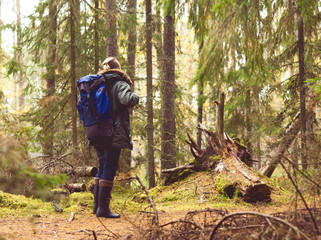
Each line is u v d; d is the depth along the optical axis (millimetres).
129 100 3541
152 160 9430
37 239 2580
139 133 11266
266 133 8000
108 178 3609
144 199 5414
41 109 9453
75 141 8594
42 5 9250
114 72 3732
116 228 2994
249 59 3568
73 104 8883
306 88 7488
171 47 10508
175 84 11617
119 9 9734
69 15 9336
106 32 9359
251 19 3445
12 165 1300
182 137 11797
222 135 5629
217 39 3352
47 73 10055
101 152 3807
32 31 9266
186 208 4266
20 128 1509
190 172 6016
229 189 4719
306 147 3410
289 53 7941
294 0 5926
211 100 10422
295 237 1543
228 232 1939
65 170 5559
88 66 9852
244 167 5062
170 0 4750
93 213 3748
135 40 11719
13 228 2893
